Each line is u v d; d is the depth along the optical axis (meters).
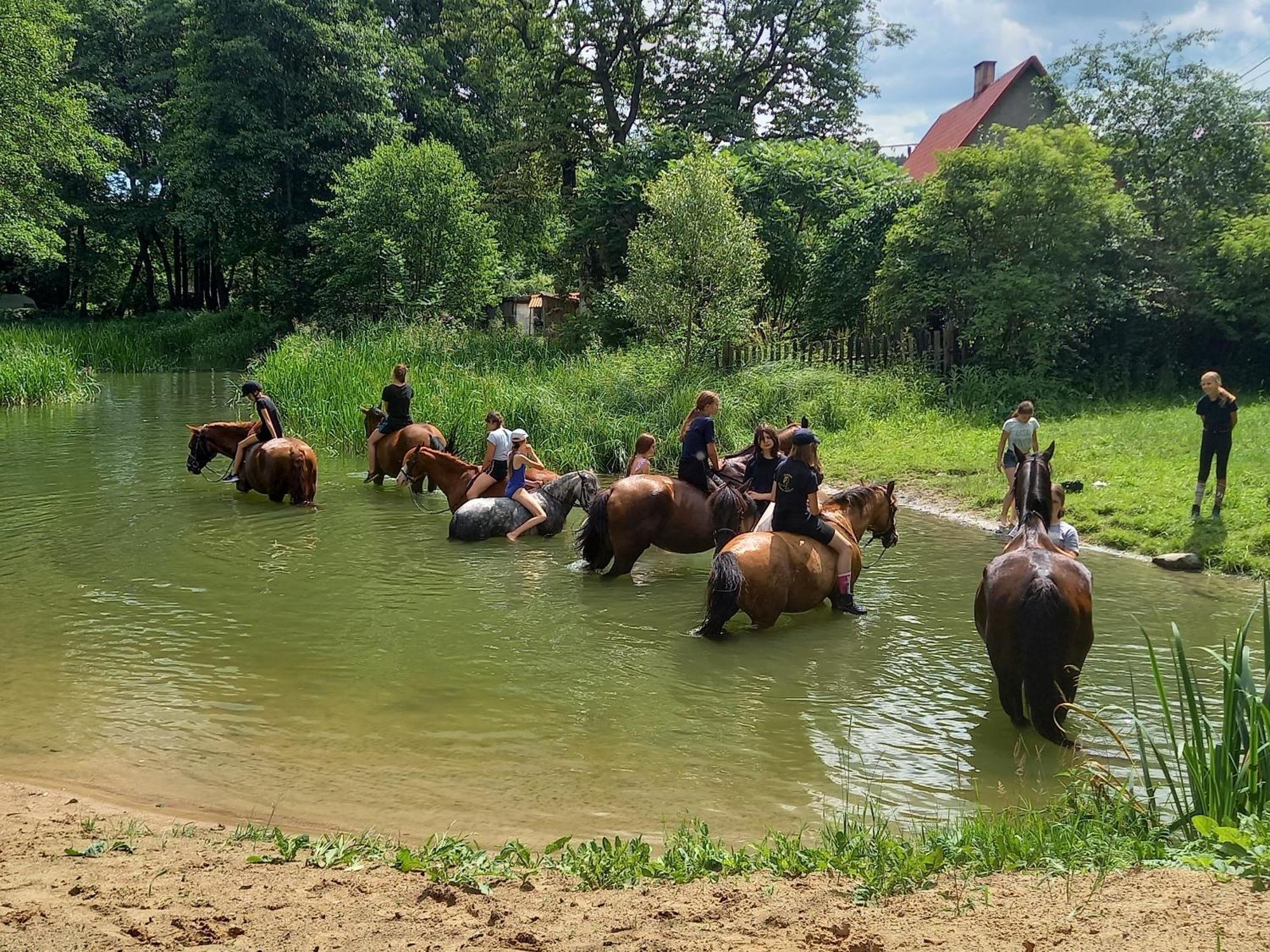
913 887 3.88
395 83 42.72
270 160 39.47
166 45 46.62
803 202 27.86
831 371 20.83
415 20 47.53
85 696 6.52
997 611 6.02
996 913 3.50
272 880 4.02
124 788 5.23
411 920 3.63
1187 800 4.62
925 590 9.41
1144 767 4.68
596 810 5.07
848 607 8.55
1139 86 22.80
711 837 4.77
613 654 7.49
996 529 12.14
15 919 3.55
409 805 5.09
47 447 18.02
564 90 37.72
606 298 27.47
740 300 21.69
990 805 5.14
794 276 27.48
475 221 33.72
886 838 4.34
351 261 33.94
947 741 5.96
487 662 7.28
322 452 18.58
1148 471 13.39
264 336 40.50
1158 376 21.69
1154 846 4.12
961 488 14.04
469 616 8.43
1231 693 4.44
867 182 28.39
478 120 46.28
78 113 33.59
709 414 10.04
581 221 29.62
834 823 4.92
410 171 32.88
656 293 21.58
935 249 21.56
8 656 7.26
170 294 56.53
